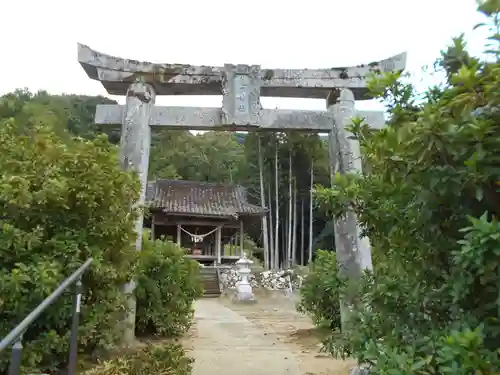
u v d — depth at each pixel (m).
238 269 18.22
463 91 1.93
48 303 2.36
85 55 6.61
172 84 6.70
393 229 2.38
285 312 12.73
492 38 1.97
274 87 6.83
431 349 1.96
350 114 6.73
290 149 26.97
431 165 1.98
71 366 3.21
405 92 2.44
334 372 5.11
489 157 1.77
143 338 6.87
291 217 27.30
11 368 1.91
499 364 1.52
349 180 2.82
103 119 6.68
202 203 24.50
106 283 4.76
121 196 4.84
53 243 4.14
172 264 7.32
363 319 2.67
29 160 4.40
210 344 6.98
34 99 32.62
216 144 38.94
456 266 1.98
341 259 6.21
